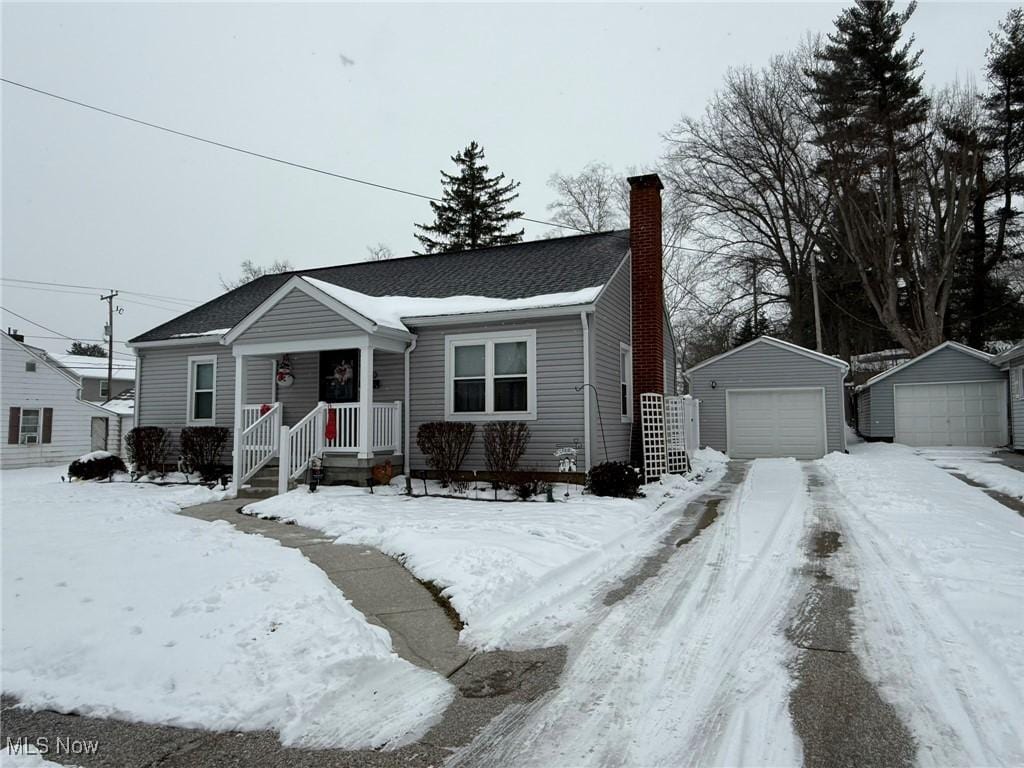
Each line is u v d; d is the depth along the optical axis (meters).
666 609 5.30
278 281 18.83
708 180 31.03
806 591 5.68
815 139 27.02
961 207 23.38
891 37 26.25
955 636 4.51
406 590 5.93
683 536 8.20
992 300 28.33
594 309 11.48
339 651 4.23
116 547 7.14
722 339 35.41
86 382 38.41
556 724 3.43
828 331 31.78
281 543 7.75
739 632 4.72
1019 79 27.61
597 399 12.03
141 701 3.64
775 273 32.12
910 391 21.78
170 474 15.69
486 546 6.88
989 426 20.62
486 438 11.80
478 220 42.53
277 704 3.60
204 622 4.70
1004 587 5.39
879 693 3.69
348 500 10.41
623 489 10.72
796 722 3.37
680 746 3.16
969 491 10.98
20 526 8.59
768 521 8.91
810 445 20.06
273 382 14.62
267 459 12.56
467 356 12.74
